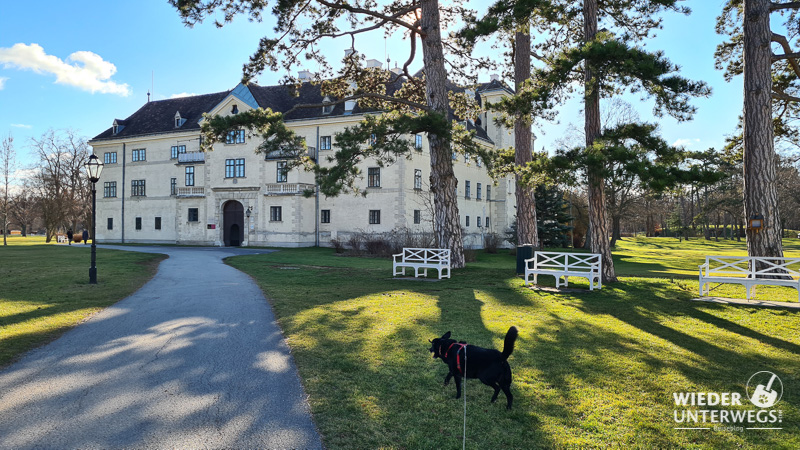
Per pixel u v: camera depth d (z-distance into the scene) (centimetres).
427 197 4266
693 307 1148
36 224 10650
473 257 3006
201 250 3869
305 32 2061
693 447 471
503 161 2133
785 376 670
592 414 546
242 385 631
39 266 2258
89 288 1538
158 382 642
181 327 980
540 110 1531
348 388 620
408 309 1168
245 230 4591
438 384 638
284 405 564
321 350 795
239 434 487
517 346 820
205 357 761
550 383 644
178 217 4934
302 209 4403
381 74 2567
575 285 1535
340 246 3584
